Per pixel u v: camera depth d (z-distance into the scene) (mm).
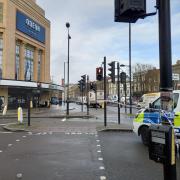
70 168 8836
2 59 49438
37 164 9336
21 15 54844
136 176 7980
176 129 10836
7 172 8406
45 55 66938
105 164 9328
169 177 3904
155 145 4078
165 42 4043
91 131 17500
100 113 40594
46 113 39250
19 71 55406
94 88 43469
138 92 95125
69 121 24953
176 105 11172
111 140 14211
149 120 12641
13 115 35594
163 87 4047
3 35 49531
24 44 56469
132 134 16531
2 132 17516
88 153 11047
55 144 13031
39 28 63438
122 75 26422
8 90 51031
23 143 13344
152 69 92938
